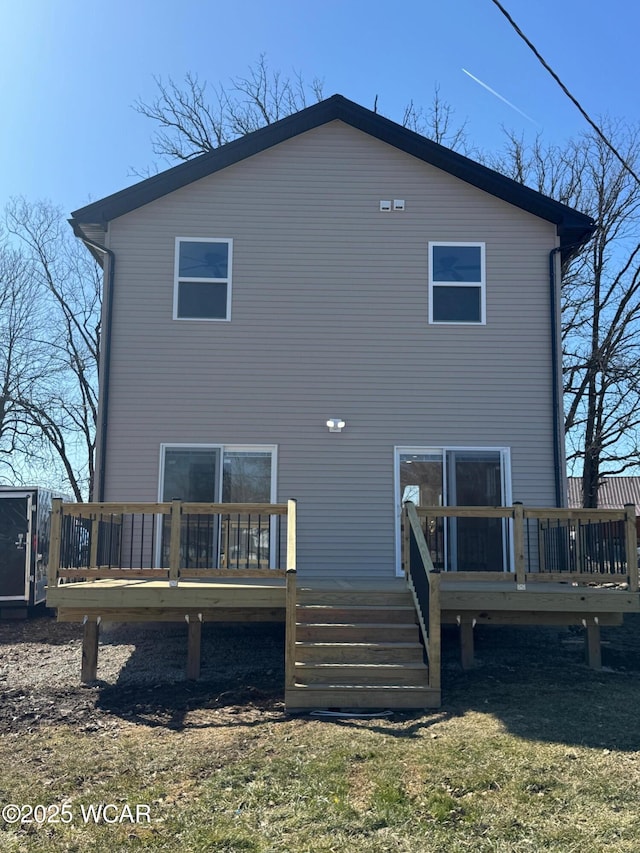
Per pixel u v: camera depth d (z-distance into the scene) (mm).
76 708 7055
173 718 6641
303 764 5270
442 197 11195
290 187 11117
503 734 5875
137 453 10469
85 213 10664
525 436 10766
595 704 6758
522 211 11219
